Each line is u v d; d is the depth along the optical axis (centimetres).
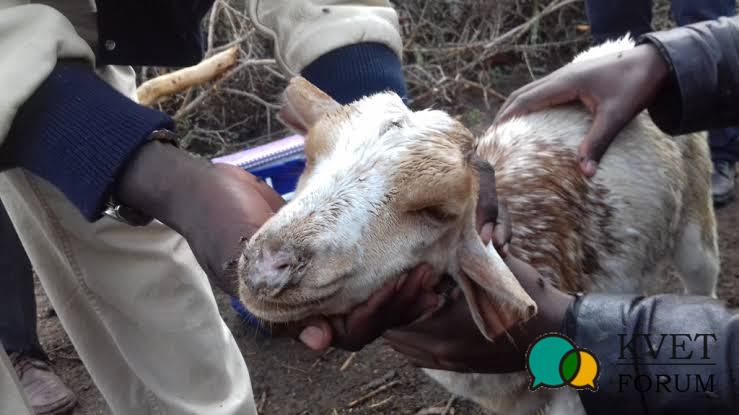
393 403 152
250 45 239
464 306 89
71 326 120
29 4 88
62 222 110
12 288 147
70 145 82
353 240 81
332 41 106
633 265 129
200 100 228
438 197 83
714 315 81
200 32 111
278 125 247
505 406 122
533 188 122
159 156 82
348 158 85
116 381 126
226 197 81
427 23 272
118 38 105
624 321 84
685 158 137
